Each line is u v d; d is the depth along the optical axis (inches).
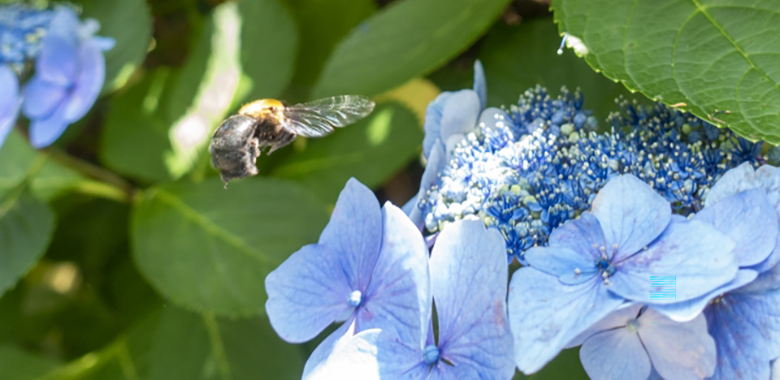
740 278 13.1
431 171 14.7
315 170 19.1
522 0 18.7
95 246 21.3
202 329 18.7
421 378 13.6
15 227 18.8
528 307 13.4
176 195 18.5
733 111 14.4
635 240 13.5
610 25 15.2
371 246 14.2
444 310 13.8
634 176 13.7
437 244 13.8
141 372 18.9
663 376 13.6
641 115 15.0
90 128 23.2
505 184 14.4
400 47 17.6
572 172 14.4
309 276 14.4
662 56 15.0
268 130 15.4
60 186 19.6
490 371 13.3
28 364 18.9
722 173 14.3
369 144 19.0
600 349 13.7
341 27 20.3
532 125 15.1
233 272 18.0
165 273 18.1
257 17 19.5
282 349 18.5
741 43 14.7
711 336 13.4
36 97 18.0
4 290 18.5
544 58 17.5
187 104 19.5
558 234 13.8
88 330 20.9
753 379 13.2
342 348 13.6
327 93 17.8
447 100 15.1
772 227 13.3
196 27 20.4
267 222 18.2
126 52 19.2
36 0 19.5
